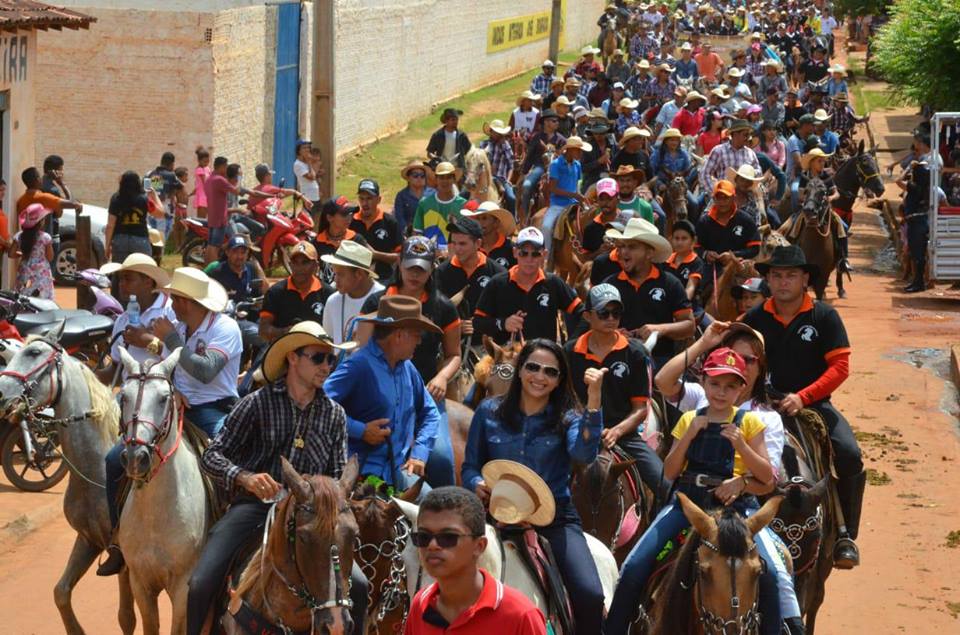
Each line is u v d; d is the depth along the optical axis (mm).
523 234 12359
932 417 17984
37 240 20000
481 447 8477
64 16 20859
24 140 21172
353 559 7590
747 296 13844
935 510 14508
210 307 9750
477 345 13102
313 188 29625
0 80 20250
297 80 35719
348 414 9039
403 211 21422
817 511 9344
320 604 7238
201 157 28219
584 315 10469
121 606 10312
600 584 8172
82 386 10750
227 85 30750
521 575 7930
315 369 8289
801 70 50625
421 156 41125
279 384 8414
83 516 10414
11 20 19547
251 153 32719
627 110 35125
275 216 25391
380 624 8562
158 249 22359
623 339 10516
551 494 7852
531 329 12570
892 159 41125
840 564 10133
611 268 13156
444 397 10727
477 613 5871
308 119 36625
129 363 9125
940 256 25438
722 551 7258
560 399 8336
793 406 9984
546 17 65312
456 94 52969
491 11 56312
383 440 8938
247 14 31609
